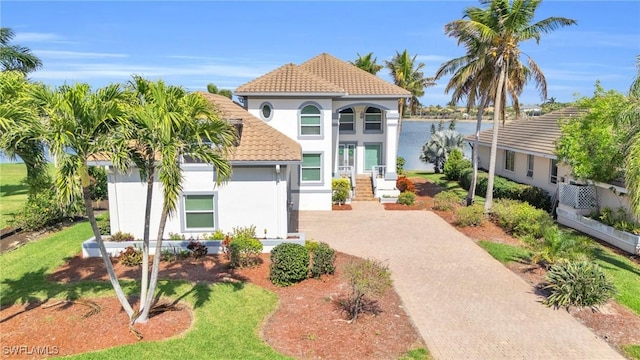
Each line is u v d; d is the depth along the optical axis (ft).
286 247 47.60
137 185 57.41
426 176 134.82
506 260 55.72
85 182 31.07
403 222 76.02
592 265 43.91
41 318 37.27
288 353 32.63
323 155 83.10
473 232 69.62
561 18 69.10
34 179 38.42
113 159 30.25
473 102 85.46
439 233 69.05
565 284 42.27
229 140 34.83
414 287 47.16
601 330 37.81
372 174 98.32
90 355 30.83
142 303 35.99
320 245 50.42
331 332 36.14
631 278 49.70
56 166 29.35
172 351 31.78
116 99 32.32
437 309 41.68
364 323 37.96
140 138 31.76
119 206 57.88
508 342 35.63
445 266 53.93
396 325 38.04
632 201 47.24
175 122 30.94
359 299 38.32
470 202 87.15
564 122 72.79
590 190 70.44
